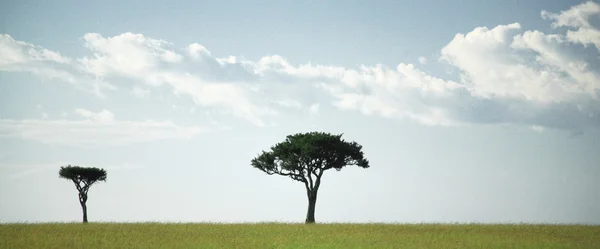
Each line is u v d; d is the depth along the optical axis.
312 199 58.56
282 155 58.44
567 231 40.75
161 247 29.55
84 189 71.31
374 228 44.47
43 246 29.53
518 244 31.52
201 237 35.28
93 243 31.19
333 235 37.25
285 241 33.09
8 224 47.16
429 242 32.56
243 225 48.25
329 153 57.59
